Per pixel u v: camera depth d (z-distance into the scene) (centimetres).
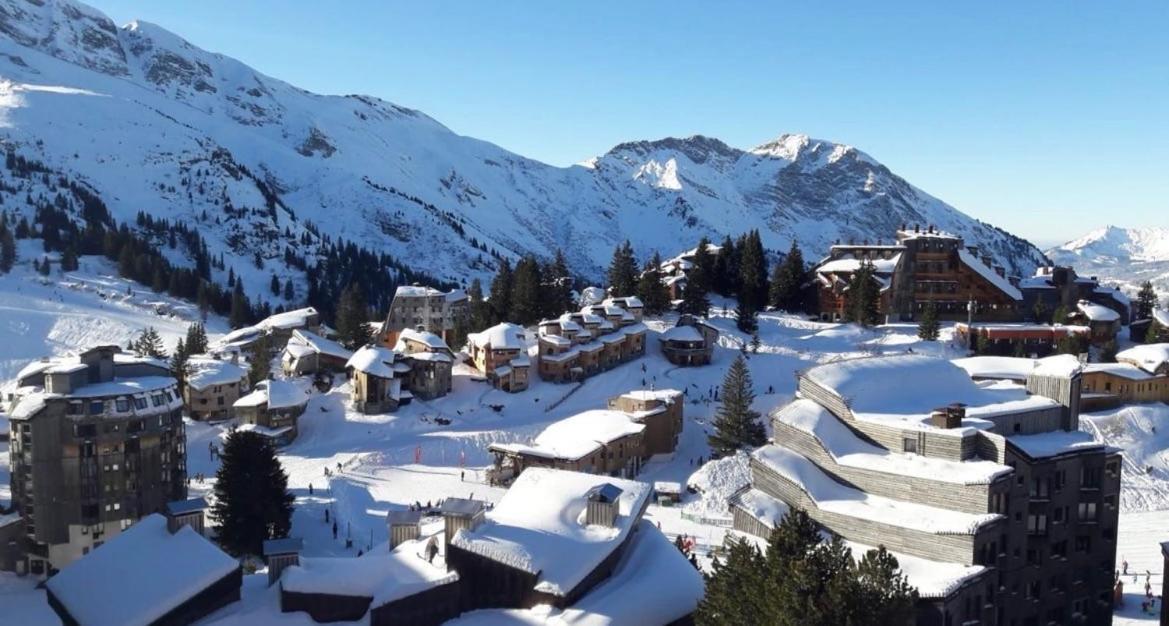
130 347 17075
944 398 7675
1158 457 12450
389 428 13538
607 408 13775
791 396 14025
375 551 6888
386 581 5825
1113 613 7488
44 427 8788
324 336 19238
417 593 5541
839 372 7706
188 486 11106
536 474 6938
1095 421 13112
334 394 14775
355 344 17925
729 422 12006
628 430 11569
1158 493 11388
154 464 9444
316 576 5838
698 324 16362
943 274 18275
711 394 14700
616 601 5575
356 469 11638
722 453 12031
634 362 16188
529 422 13562
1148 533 10012
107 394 9044
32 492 8862
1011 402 7525
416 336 15225
